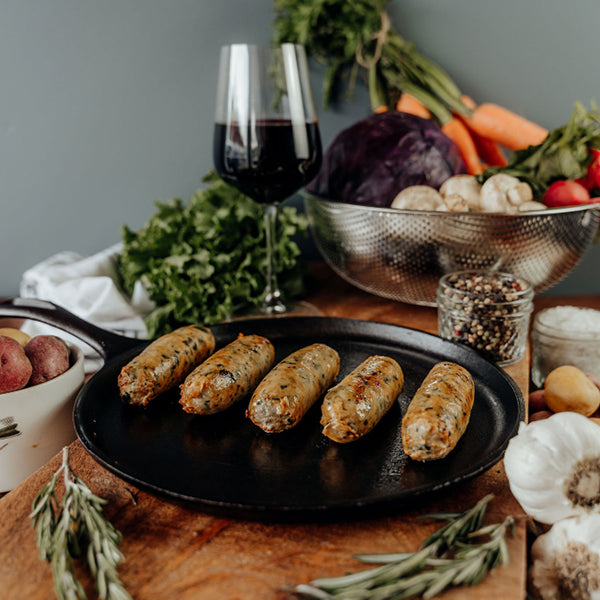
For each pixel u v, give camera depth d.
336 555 0.64
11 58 1.67
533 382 1.24
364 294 1.47
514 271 1.20
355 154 1.30
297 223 1.40
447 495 0.74
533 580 0.72
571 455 0.68
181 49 1.63
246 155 1.14
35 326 1.26
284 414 0.81
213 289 1.29
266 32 1.59
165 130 1.70
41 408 0.87
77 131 1.72
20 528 0.68
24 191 1.79
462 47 1.56
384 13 1.50
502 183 1.17
